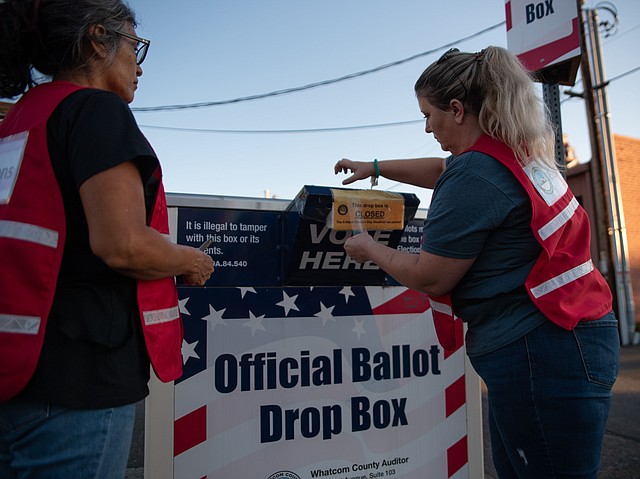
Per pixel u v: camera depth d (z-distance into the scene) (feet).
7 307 2.98
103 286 3.27
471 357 4.38
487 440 13.38
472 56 4.38
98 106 3.30
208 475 5.20
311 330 5.63
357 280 5.76
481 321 4.22
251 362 5.41
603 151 32.65
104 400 3.15
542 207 3.95
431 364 6.12
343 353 5.74
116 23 3.70
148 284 3.48
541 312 3.96
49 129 3.26
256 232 5.45
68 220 3.20
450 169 4.19
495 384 4.13
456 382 6.22
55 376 3.05
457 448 6.17
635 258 40.70
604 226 32.63
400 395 5.95
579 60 7.66
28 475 3.10
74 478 3.11
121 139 3.22
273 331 5.49
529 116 4.12
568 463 3.99
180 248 3.60
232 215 5.36
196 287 5.25
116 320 3.25
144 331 3.36
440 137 4.59
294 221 5.33
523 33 8.34
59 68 3.67
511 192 3.97
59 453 3.09
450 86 4.31
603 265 32.60
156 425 5.05
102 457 3.19
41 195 3.13
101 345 3.17
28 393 3.03
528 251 4.01
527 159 4.13
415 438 5.99
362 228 4.91
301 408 5.56
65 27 3.46
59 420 3.08
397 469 5.89
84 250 3.24
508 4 8.66
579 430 3.93
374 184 5.99
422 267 4.14
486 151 4.13
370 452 5.78
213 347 5.29
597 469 4.08
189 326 5.22
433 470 6.05
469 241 3.98
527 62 8.19
